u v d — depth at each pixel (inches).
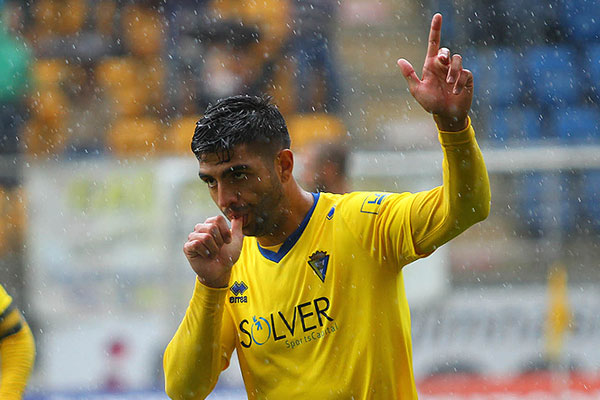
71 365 942.4
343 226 398.3
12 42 1314.0
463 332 920.3
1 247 963.3
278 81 1290.6
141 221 954.7
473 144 360.8
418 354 919.0
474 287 934.4
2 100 1273.4
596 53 1358.3
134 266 952.3
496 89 1359.5
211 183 387.2
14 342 557.3
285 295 398.3
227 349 414.9
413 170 933.8
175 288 946.7
